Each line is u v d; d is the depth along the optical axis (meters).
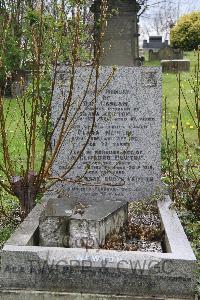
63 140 5.45
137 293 3.95
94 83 5.52
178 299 3.92
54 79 5.16
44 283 4.01
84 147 5.24
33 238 4.50
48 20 6.23
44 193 5.59
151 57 29.91
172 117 11.40
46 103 6.39
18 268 4.02
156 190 5.65
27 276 4.02
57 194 5.62
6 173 5.30
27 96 7.08
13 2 10.89
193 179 6.41
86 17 9.55
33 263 4.00
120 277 3.95
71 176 5.68
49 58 6.41
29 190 5.25
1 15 7.88
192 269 3.90
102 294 3.97
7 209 6.05
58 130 5.60
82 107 5.56
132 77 5.54
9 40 10.92
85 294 3.98
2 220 5.77
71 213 4.54
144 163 5.65
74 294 3.98
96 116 5.59
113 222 4.74
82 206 4.79
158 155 5.64
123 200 5.45
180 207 5.90
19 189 5.29
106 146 5.63
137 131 5.61
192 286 3.92
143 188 5.68
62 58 6.20
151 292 3.94
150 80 5.54
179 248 4.14
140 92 5.55
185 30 32.00
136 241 4.88
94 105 5.25
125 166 5.66
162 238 4.77
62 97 5.55
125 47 14.80
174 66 21.84
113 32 14.75
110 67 5.52
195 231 5.50
